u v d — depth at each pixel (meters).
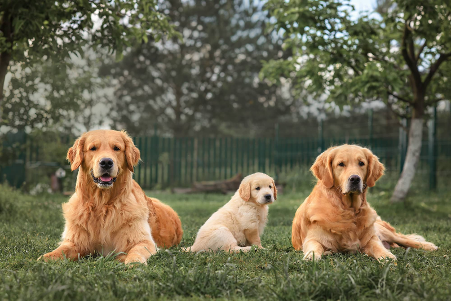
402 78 11.14
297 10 9.93
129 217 4.70
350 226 4.89
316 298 2.92
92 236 4.64
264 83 34.28
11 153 16.56
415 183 16.66
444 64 12.09
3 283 3.18
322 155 5.22
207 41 32.06
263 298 2.92
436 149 15.80
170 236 5.69
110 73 32.12
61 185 17.28
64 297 2.78
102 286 3.11
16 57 8.70
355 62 11.00
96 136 4.71
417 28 10.88
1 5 7.52
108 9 8.81
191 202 14.50
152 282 3.21
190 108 33.78
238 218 5.80
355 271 3.47
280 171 21.86
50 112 13.44
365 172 5.02
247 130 37.81
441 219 9.54
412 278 3.26
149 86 33.53
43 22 7.98
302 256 4.59
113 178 4.60
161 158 22.38
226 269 3.60
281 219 9.45
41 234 6.40
